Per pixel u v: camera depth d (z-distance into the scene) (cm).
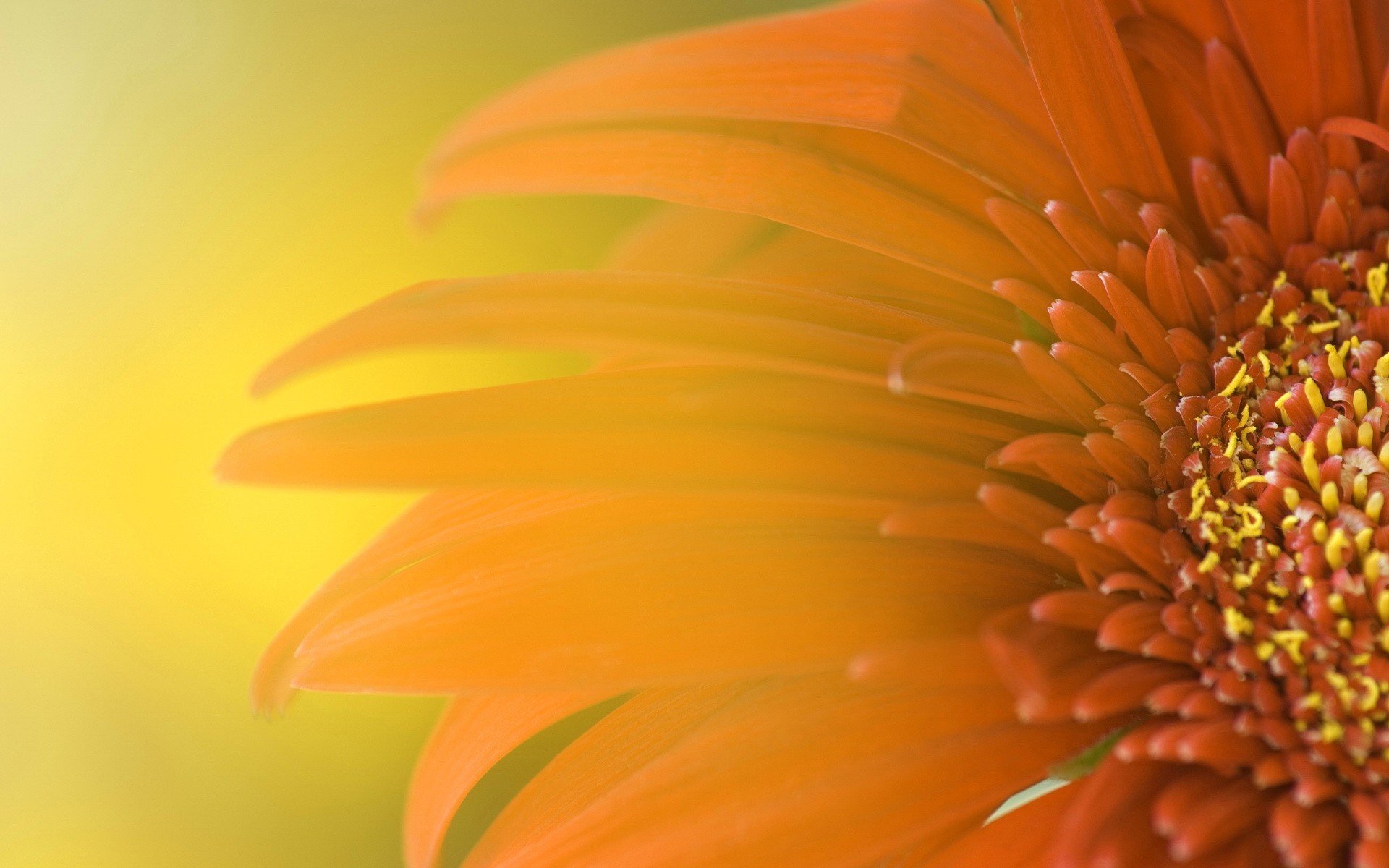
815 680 18
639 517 18
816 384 18
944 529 18
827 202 19
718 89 19
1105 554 18
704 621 18
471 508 19
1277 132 19
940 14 19
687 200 19
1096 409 19
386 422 17
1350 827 17
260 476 17
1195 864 17
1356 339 19
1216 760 17
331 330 17
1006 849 17
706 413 18
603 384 18
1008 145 19
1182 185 19
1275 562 18
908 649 17
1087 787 17
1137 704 17
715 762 17
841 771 17
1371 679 18
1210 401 19
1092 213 19
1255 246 19
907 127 19
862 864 18
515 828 19
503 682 18
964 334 18
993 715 17
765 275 20
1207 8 19
